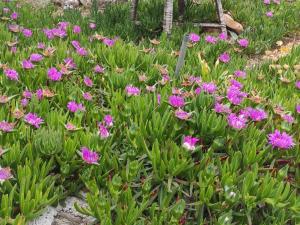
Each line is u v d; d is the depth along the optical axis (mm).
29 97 916
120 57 1189
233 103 890
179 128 811
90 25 1555
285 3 2107
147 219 701
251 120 857
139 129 809
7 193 681
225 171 737
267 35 1734
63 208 735
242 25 1910
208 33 1756
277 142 779
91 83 987
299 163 816
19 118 792
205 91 928
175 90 902
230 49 1479
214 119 805
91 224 705
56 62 1118
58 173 771
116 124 857
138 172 763
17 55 1135
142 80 1026
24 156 744
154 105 892
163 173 738
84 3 2131
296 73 1209
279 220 702
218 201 732
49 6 1965
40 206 685
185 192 745
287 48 1643
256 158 771
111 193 701
